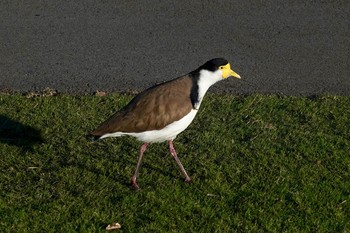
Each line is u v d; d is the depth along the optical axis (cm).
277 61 1332
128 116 907
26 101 1170
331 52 1370
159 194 942
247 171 998
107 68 1296
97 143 1057
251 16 1509
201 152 1041
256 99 1191
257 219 899
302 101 1188
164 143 1062
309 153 1039
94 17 1497
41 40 1396
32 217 891
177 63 1319
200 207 918
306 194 947
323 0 1588
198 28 1454
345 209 920
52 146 1047
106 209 909
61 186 954
